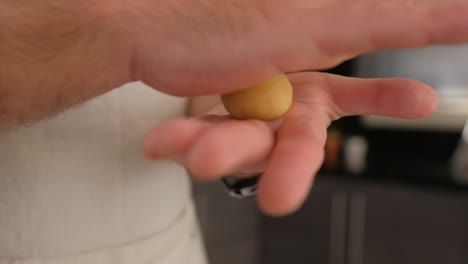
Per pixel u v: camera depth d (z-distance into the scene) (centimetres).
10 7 25
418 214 119
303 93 29
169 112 40
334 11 22
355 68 135
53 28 25
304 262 138
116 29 24
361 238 127
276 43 22
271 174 20
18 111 27
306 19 22
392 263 123
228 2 23
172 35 23
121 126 38
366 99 29
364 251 127
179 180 44
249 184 41
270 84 26
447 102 134
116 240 39
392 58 135
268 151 22
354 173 127
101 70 24
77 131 36
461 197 113
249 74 23
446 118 136
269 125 25
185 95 24
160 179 41
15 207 36
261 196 19
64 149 36
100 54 24
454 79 131
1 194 36
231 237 137
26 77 25
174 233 43
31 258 37
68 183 37
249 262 144
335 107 30
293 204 19
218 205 132
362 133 149
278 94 26
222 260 135
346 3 22
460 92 131
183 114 42
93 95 26
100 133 37
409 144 144
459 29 20
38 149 36
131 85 37
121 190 38
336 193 130
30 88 25
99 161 37
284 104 26
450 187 114
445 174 120
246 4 23
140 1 24
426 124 140
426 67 133
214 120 26
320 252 135
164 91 24
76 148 36
